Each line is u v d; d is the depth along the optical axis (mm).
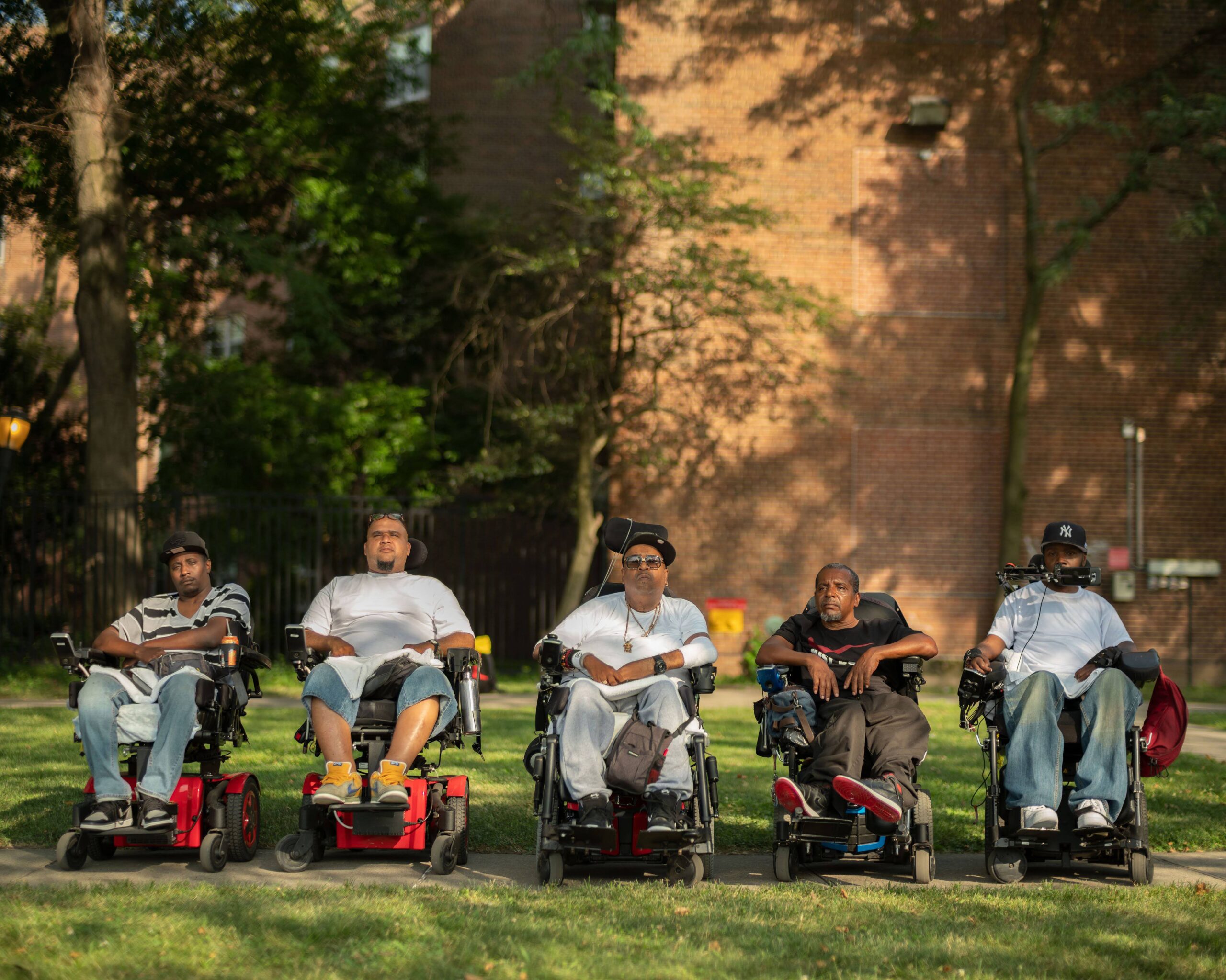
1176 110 15625
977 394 17766
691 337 17469
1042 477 17734
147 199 18203
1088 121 16156
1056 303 17859
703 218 16469
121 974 3602
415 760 5758
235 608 5867
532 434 17312
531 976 3637
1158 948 3980
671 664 5348
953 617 17609
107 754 5258
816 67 17906
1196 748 10445
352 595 5902
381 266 18047
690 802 5242
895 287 17781
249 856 5531
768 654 5551
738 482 17562
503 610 18969
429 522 17812
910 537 17625
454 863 5340
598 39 16938
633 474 17547
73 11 14969
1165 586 17734
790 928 4250
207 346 21734
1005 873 5281
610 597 5805
